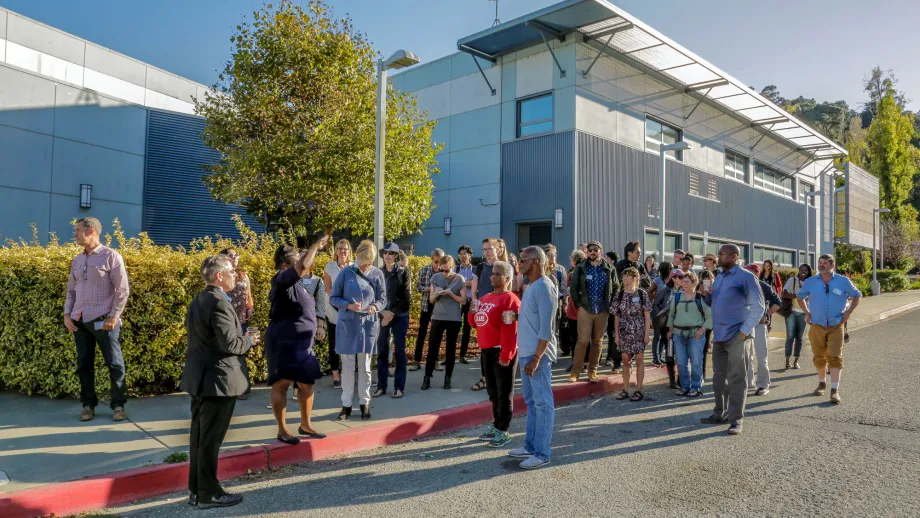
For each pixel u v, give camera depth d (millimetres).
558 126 15805
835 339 7648
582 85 15734
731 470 5039
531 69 16453
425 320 9180
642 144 18031
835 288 7707
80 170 14414
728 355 6379
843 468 5055
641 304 7926
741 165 24547
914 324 17438
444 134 18562
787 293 10078
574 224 15258
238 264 6969
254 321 7699
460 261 9703
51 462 4727
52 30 16219
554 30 15391
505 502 4352
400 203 13469
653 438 6090
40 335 6633
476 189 17594
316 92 12633
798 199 30031
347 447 5699
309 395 5547
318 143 12148
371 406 6910
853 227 32344
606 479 4840
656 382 9305
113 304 5824
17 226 13078
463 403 7117
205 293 4176
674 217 19562
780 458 5359
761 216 25766
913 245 43375
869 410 7148
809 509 4160
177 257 7207
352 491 4621
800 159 29750
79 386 6496
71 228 14172
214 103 13172
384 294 6516
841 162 33625
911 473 4910
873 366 10242
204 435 4246
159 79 18938
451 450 5785
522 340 5309
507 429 5945
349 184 12398
